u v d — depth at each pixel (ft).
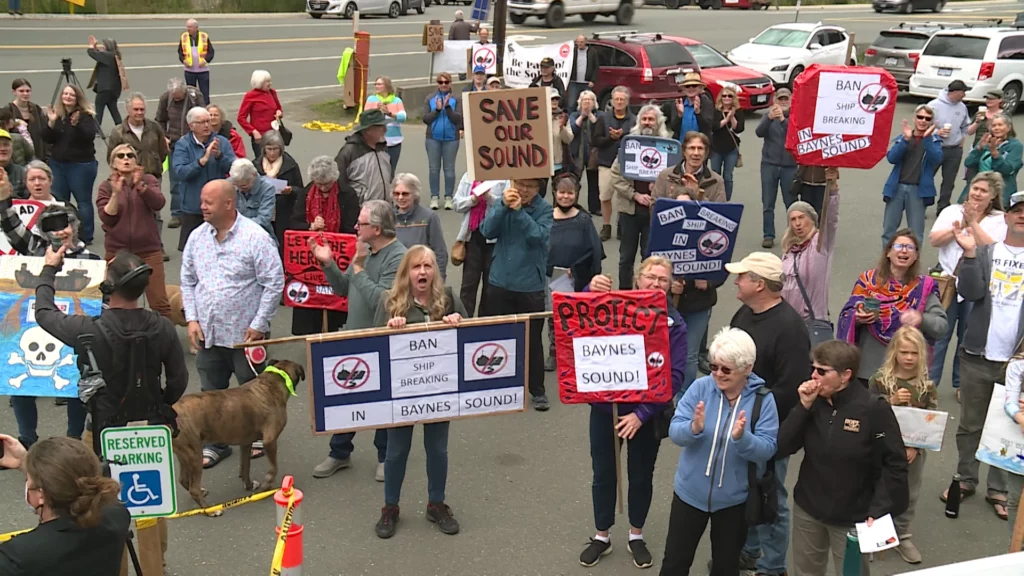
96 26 96.58
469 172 21.54
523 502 20.07
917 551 18.38
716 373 14.78
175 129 43.19
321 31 102.37
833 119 22.03
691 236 22.39
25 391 20.02
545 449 22.53
